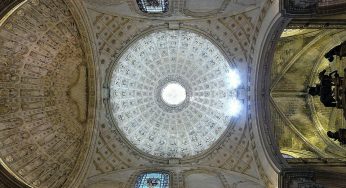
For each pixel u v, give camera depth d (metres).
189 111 20.44
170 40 18.80
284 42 20.86
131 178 18.19
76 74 18.23
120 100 19.38
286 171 14.38
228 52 17.73
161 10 17.77
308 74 22.28
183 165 19.11
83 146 17.98
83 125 18.45
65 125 18.39
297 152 21.88
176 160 19.22
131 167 18.94
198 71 19.91
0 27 15.77
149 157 19.42
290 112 22.72
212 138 19.55
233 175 17.77
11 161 16.41
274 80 22.08
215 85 19.66
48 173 17.30
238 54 17.48
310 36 20.53
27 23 16.31
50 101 18.19
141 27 17.86
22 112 17.45
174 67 20.06
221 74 19.09
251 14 16.17
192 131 20.16
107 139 18.61
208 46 18.55
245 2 16.05
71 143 18.30
